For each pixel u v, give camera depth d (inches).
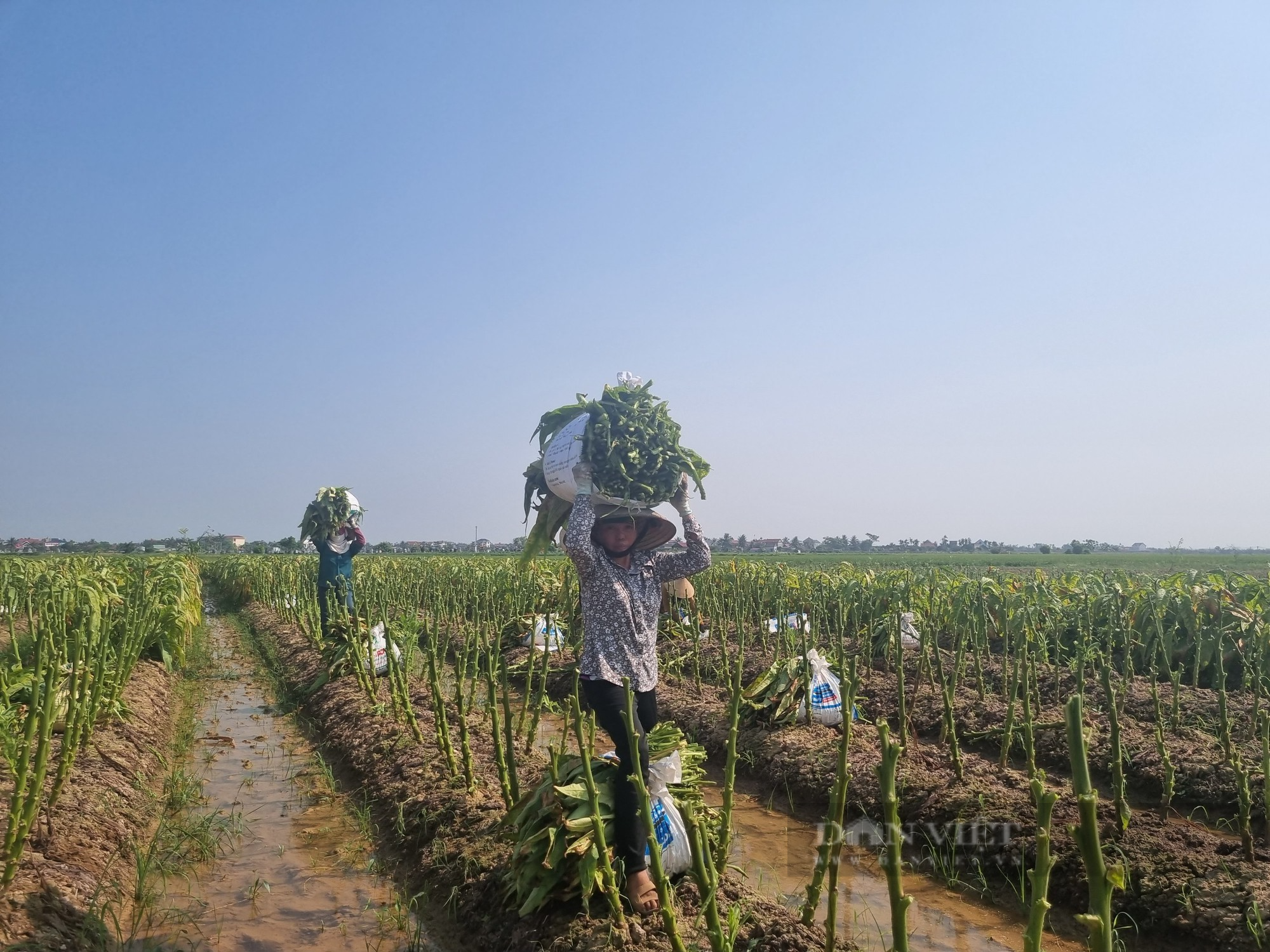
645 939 169.2
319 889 227.6
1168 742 300.2
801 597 521.3
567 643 500.7
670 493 191.3
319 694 442.6
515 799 227.5
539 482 207.2
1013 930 203.0
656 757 199.6
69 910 187.6
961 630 427.8
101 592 442.3
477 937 195.5
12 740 237.1
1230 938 186.4
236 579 1163.9
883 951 186.9
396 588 723.4
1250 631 382.3
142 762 313.0
